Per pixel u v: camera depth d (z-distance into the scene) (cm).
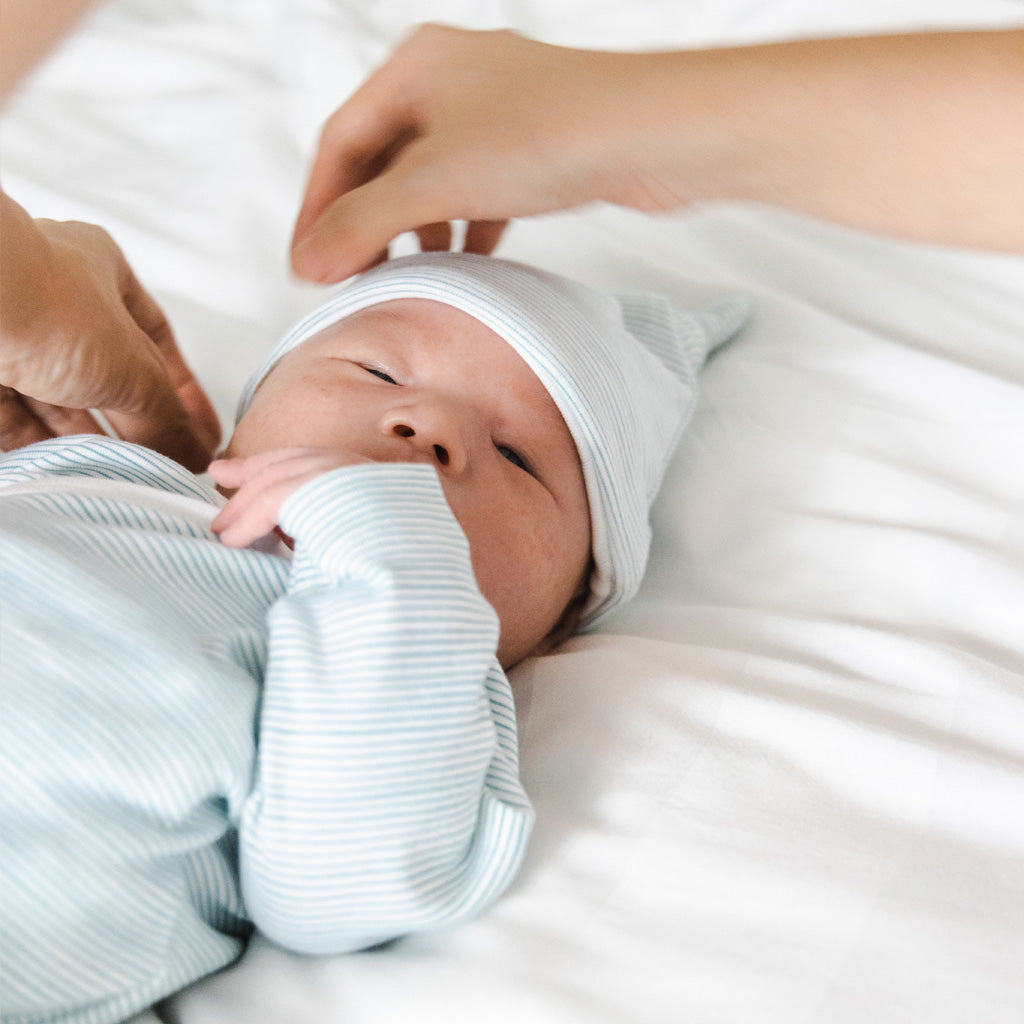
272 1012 62
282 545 82
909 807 71
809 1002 59
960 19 154
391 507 70
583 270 134
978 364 122
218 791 62
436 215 81
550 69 77
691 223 141
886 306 129
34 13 45
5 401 91
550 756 77
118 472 84
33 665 61
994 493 105
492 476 88
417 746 64
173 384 104
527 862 69
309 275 88
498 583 86
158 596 69
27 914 56
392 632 65
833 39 67
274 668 65
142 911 59
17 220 72
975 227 64
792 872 66
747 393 117
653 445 105
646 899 66
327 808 62
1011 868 67
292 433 87
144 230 132
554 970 62
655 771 74
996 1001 59
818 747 75
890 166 63
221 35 164
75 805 58
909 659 83
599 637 94
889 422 112
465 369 93
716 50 70
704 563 103
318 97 154
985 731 78
